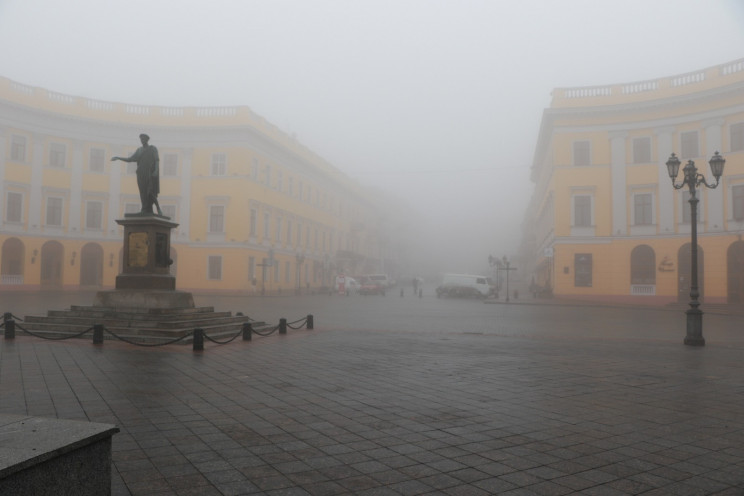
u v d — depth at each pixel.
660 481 4.39
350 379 8.60
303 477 4.39
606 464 4.78
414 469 4.60
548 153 45.25
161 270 14.99
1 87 40.75
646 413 6.59
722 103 34.88
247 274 46.78
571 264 38.84
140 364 9.66
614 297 37.66
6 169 40.84
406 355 11.41
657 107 36.94
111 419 6.02
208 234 45.94
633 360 11.03
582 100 39.03
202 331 11.63
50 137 43.31
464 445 5.27
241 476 4.39
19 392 7.28
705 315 27.67
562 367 10.02
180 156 46.53
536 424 6.06
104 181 45.34
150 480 4.29
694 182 14.55
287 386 7.98
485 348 12.78
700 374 9.38
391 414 6.43
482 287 47.22
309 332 16.11
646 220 37.41
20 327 13.04
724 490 4.23
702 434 5.72
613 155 38.19
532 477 4.45
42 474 2.83
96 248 45.62
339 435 5.55
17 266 41.94
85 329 13.20
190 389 7.65
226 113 46.94
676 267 36.09
